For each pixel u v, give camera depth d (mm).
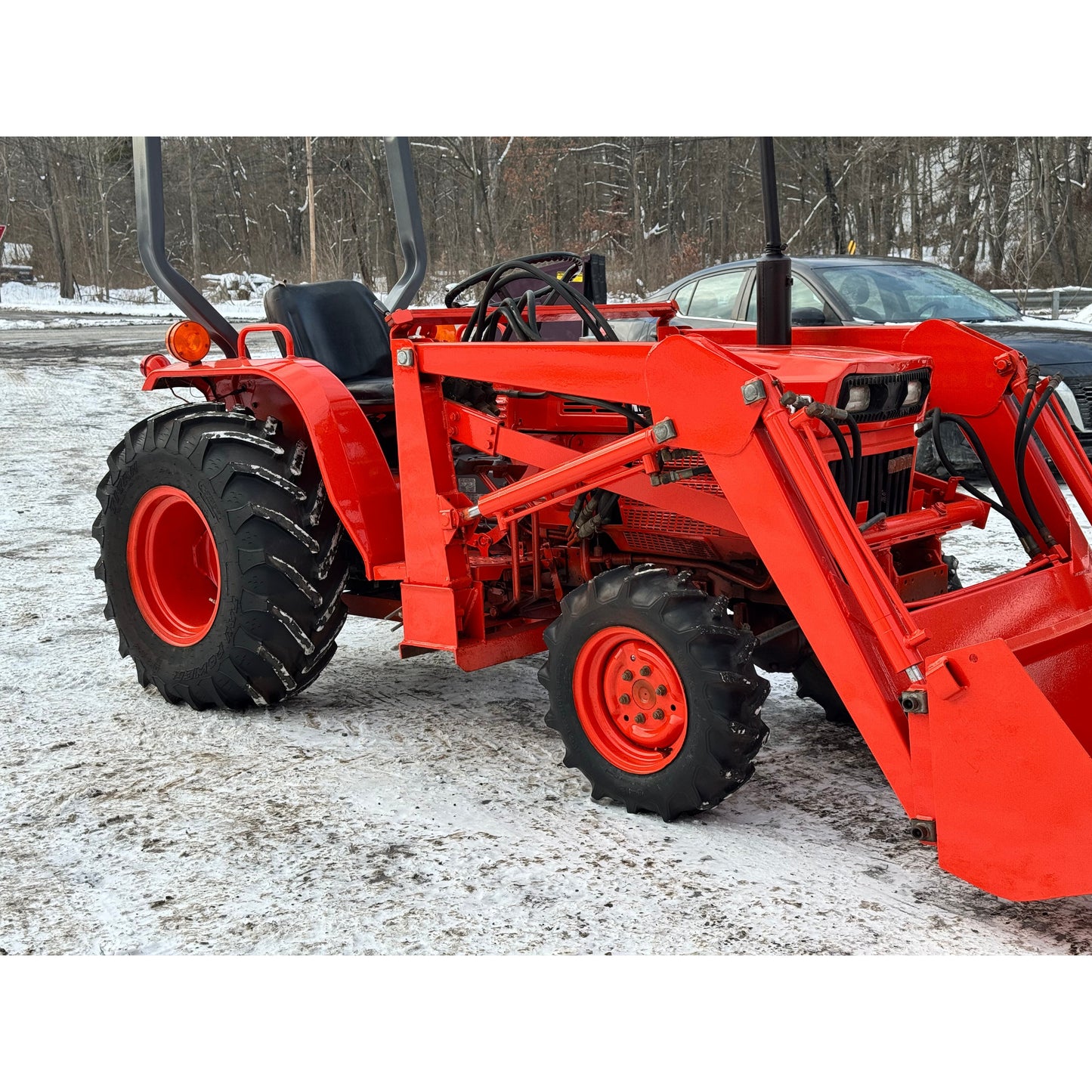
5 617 5227
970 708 2467
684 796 3004
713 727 2920
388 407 4328
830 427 2877
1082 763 2328
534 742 3734
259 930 2582
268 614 3836
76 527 7223
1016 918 2576
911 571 3549
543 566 3879
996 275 27906
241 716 4016
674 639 2957
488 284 3568
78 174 42719
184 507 4129
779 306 3383
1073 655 3076
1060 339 7605
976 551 6004
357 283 4754
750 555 3430
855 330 3783
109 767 3543
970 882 2518
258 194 39688
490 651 3645
